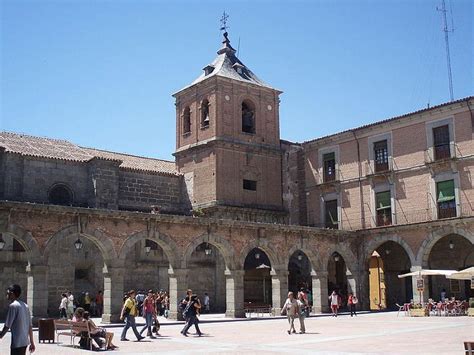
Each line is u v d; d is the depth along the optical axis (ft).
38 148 128.98
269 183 154.61
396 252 143.23
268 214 151.53
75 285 120.57
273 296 122.01
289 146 161.58
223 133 147.23
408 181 133.69
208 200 144.25
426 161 129.39
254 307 123.75
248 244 117.70
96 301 118.32
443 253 135.44
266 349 59.77
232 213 144.66
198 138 151.64
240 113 152.35
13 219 88.89
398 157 136.26
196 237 110.22
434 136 130.00
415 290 126.00
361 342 65.51
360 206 142.72
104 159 129.39
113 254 98.89
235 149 148.56
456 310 114.83
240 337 74.43
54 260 117.50
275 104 160.76
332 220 148.97
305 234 128.47
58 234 93.09
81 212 95.20
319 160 153.89
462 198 123.54
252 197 150.00
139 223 102.83
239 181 147.95
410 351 55.47
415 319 105.70
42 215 91.81
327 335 75.46
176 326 94.58
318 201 152.76
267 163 155.33
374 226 138.82
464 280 131.13
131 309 71.87
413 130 134.00
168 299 123.44
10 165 119.65
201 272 137.59
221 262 138.82
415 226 127.65
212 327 92.63
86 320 61.41
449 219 121.60
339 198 147.64
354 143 146.20
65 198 126.82
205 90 151.84
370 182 141.18
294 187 158.92
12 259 112.27
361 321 102.53
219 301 137.59
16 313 35.24
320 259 130.52
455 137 125.80
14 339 34.96
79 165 129.39
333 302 119.65
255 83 156.56
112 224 99.60
